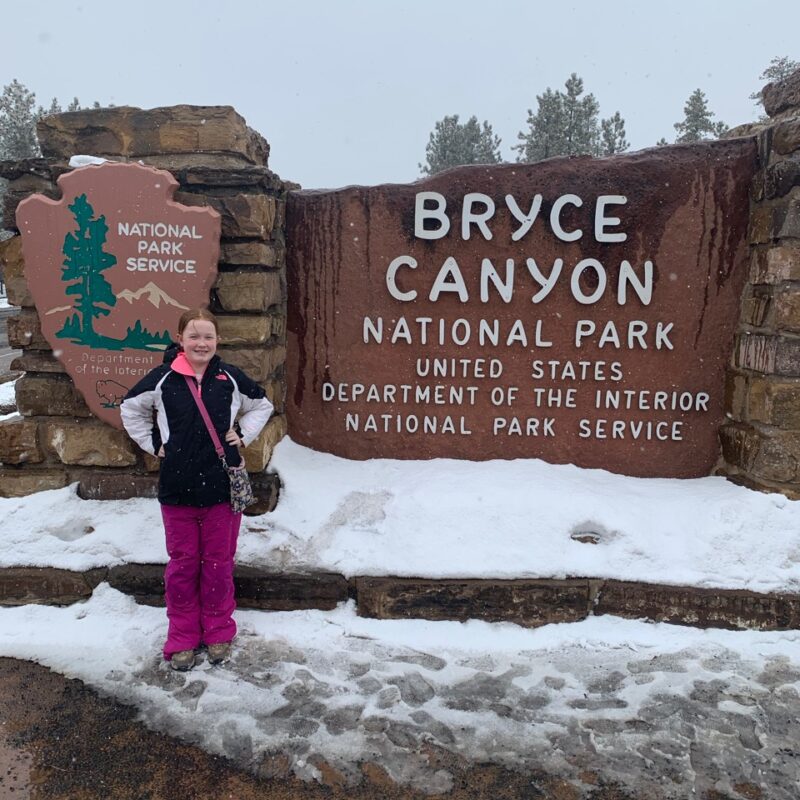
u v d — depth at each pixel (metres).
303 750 2.69
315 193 4.31
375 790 2.51
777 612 3.53
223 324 3.92
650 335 4.23
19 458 4.08
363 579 3.62
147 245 3.79
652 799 2.46
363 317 4.35
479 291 4.26
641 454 4.32
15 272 3.98
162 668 3.20
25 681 3.10
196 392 3.12
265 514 3.93
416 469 4.29
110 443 4.02
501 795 2.48
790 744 2.74
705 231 4.13
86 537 3.83
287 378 4.46
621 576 3.60
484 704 2.97
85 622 3.54
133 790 2.50
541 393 4.31
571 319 4.24
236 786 2.52
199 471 3.11
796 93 4.03
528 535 3.76
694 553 3.69
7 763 2.62
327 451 4.48
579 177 4.14
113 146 3.96
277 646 3.37
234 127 3.89
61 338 3.87
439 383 4.36
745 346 4.07
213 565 3.23
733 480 4.13
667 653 3.36
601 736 2.78
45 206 3.79
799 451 3.82
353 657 3.30
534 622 3.59
